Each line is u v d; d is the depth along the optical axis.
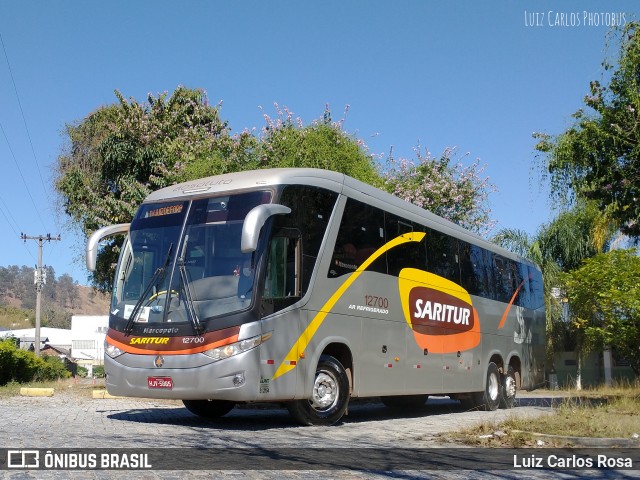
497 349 18.17
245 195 10.98
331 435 10.66
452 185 27.81
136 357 10.66
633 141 15.26
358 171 20.98
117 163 25.61
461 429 11.31
